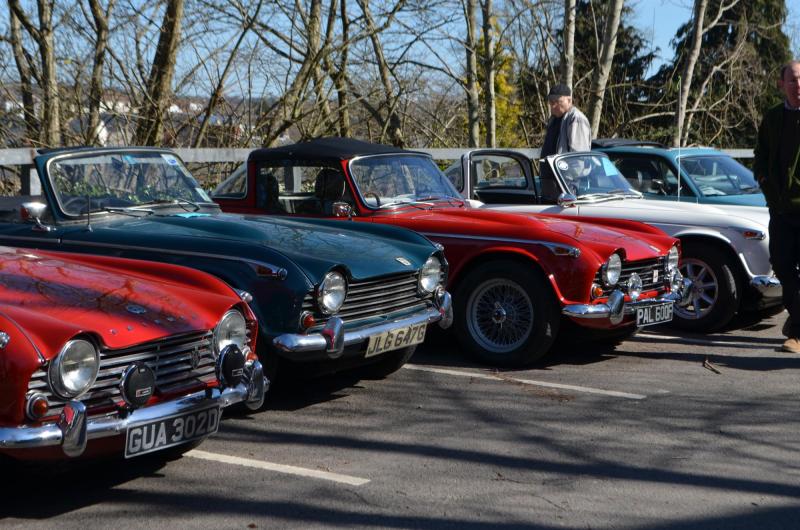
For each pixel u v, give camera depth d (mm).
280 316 4664
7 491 3838
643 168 9695
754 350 6840
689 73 18719
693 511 3678
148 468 4133
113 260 4520
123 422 3490
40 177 5500
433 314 5516
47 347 3240
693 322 7527
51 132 11250
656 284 6586
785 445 4539
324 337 4707
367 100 14359
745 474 4121
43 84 11242
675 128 18906
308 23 12805
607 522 3555
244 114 12531
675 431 4758
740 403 5309
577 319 5984
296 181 6863
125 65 11820
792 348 6633
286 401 5293
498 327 6207
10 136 11195
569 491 3889
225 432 4684
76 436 3275
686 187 9398
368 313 5137
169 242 5039
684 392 5551
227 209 7152
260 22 12586
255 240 5141
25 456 3246
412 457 4320
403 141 14875
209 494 3822
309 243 5207
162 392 3709
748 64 24234
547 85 17984
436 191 7133
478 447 4473
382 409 5133
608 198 8180
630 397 5422
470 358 6328
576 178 8086
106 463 4188
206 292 4148
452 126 17172
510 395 5457
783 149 6391
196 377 3891
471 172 8195
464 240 6242
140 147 6086
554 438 4625
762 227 7344
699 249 7473
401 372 6020
